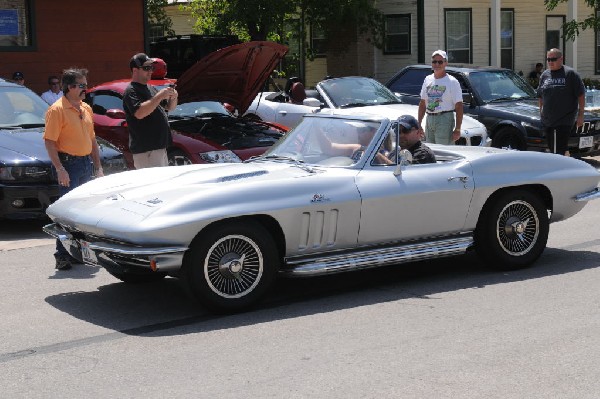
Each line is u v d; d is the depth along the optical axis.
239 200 6.48
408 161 7.29
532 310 6.55
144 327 6.33
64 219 6.89
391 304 6.82
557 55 12.80
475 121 13.97
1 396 5.00
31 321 6.54
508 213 7.83
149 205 6.46
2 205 9.73
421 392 4.92
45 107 11.38
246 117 13.18
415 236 7.38
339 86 14.78
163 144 8.86
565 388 4.96
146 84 8.77
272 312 6.66
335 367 5.36
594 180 8.23
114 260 6.52
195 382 5.16
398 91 16.44
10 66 16.03
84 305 6.98
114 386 5.12
